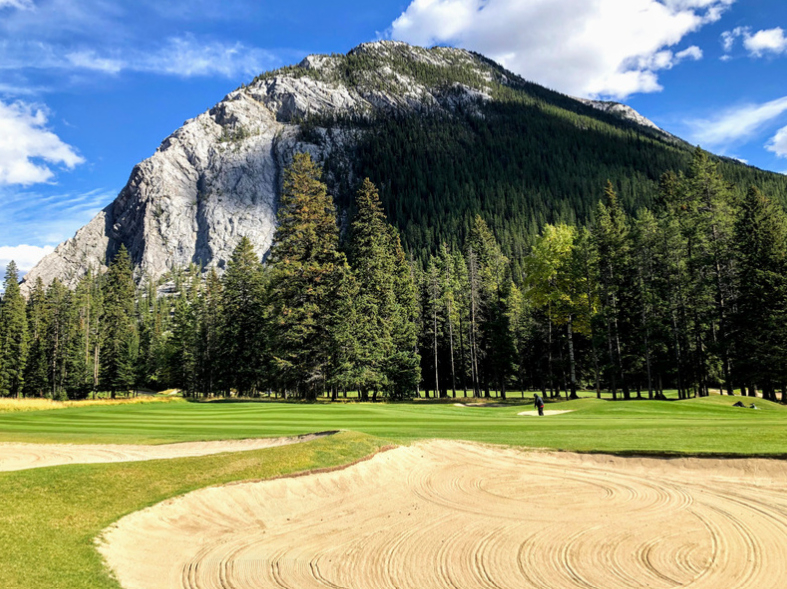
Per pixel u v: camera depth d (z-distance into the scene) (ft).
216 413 108.99
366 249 177.37
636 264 160.66
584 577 30.94
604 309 156.56
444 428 77.66
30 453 60.34
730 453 53.26
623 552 34.35
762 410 103.30
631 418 88.33
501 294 212.02
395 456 59.31
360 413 104.27
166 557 35.09
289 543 38.09
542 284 156.97
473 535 38.45
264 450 54.60
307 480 50.01
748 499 44.19
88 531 34.71
